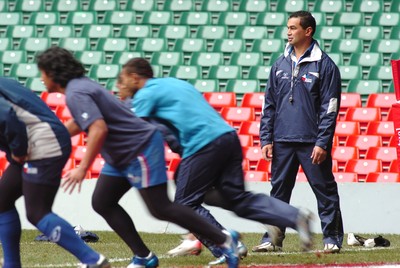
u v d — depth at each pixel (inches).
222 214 1262.3
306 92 919.0
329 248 922.7
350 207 1266.0
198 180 721.6
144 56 2117.4
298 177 1556.3
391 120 1823.3
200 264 788.6
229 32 2177.7
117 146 657.0
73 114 641.0
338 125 1763.0
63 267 770.8
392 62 1021.8
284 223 718.5
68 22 2218.3
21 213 1299.2
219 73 2016.5
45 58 650.2
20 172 662.5
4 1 2294.5
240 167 731.4
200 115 716.7
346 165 1641.2
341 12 2177.7
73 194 1294.3
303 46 928.9
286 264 802.8
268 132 941.2
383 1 2194.9
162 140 667.4
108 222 727.1
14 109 631.2
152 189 661.3
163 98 712.4
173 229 1252.5
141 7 2246.6
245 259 841.5
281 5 2208.4
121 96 741.3
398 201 1258.0
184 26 2171.5
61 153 638.5
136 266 728.3
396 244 1074.1
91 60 2103.8
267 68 2016.5
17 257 675.4
